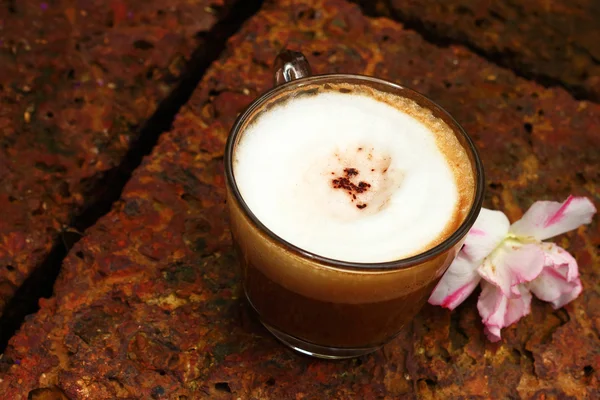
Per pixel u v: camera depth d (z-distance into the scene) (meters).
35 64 0.48
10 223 0.43
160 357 0.38
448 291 0.40
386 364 0.39
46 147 0.45
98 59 0.48
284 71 0.39
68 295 0.39
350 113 0.37
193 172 0.43
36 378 0.37
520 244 0.40
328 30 0.50
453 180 0.35
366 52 0.49
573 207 0.40
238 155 0.35
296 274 0.33
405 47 0.50
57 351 0.38
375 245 0.33
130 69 0.48
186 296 0.40
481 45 0.51
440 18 0.52
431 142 0.37
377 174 0.36
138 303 0.39
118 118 0.47
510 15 0.52
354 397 0.38
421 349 0.40
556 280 0.40
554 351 0.40
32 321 0.39
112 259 0.40
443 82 0.48
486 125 0.47
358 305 0.34
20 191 0.44
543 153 0.46
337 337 0.36
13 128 0.46
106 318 0.39
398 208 0.34
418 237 0.34
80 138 0.46
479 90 0.48
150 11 0.51
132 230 0.41
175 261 0.41
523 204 0.44
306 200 0.34
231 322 0.39
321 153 0.36
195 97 0.46
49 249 0.43
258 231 0.32
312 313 0.35
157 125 0.48
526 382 0.39
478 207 0.34
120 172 0.46
